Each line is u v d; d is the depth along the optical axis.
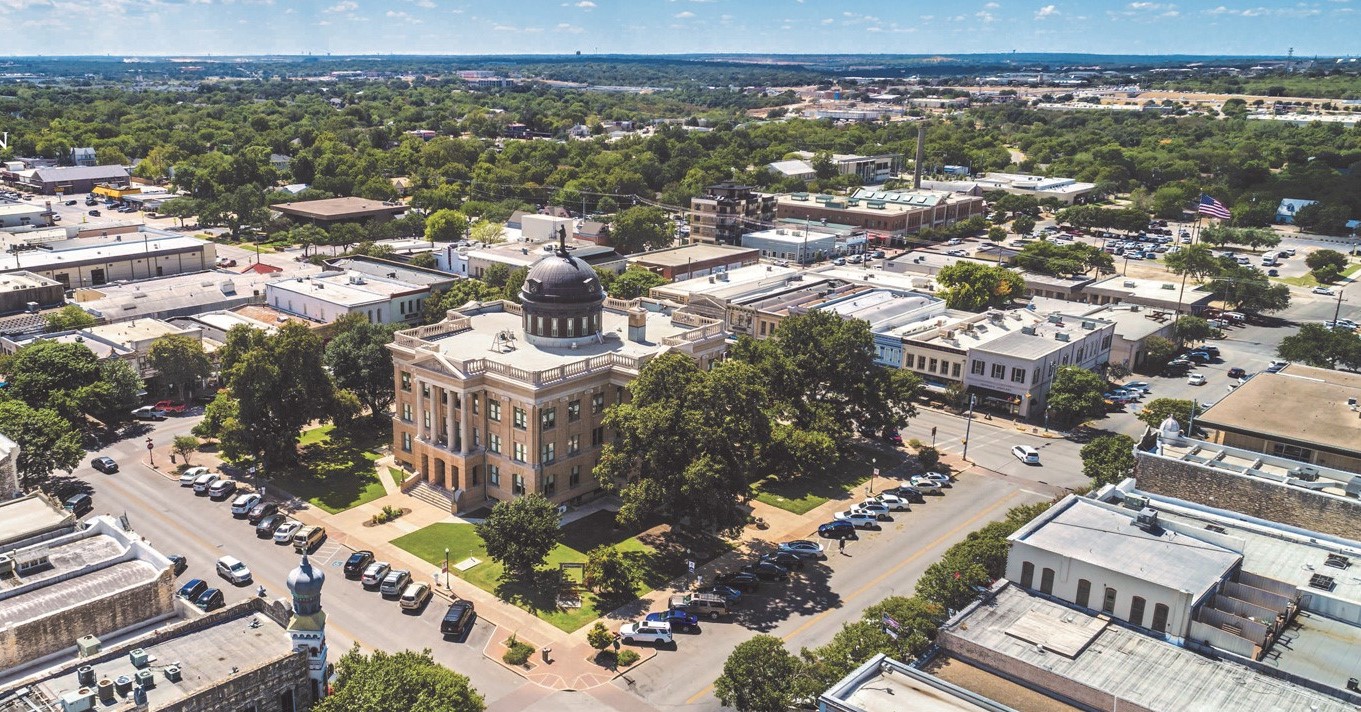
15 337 163.50
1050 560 77.94
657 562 109.06
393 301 193.25
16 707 59.16
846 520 118.25
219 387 164.62
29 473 113.88
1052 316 183.25
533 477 116.81
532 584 103.00
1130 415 166.50
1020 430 157.38
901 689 64.88
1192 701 64.25
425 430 126.56
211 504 120.44
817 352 140.50
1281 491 89.31
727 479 105.94
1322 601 74.75
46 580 73.25
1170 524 85.75
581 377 120.44
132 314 186.38
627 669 88.75
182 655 65.75
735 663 77.19
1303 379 124.56
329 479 129.25
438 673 70.44
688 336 133.50
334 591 100.69
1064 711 65.25
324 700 64.75
